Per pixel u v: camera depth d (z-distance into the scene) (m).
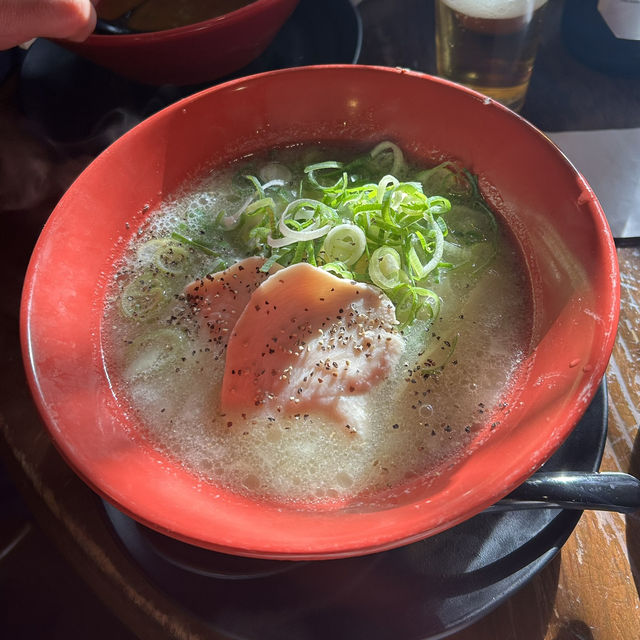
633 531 0.26
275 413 0.27
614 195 0.36
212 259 0.32
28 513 0.40
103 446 0.24
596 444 0.26
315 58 0.41
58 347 0.26
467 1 0.35
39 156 0.38
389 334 0.29
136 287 0.30
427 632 0.23
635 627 0.24
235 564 0.24
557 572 0.25
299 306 0.29
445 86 0.31
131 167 0.31
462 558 0.24
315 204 0.31
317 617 0.23
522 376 0.27
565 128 0.39
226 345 0.29
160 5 0.41
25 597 0.38
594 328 0.23
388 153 0.34
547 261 0.28
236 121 0.33
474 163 0.31
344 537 0.20
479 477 0.22
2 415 0.29
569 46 0.43
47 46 0.41
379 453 0.26
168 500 0.23
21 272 0.33
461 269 0.30
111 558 0.26
